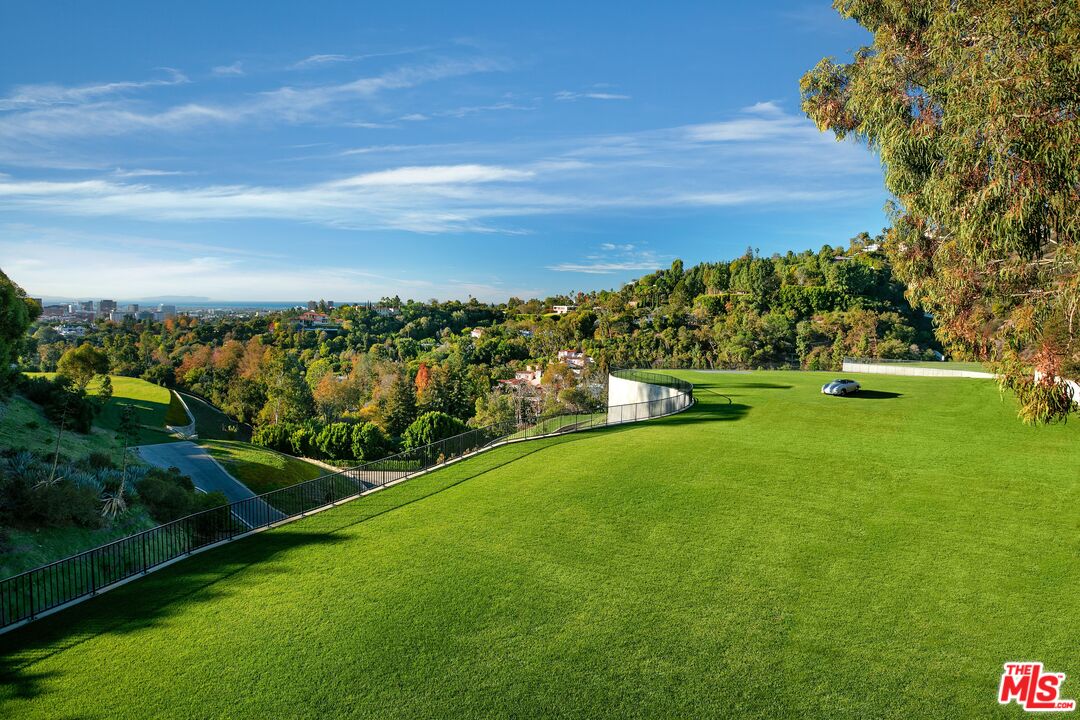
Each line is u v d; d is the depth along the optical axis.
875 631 12.67
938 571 15.03
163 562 18.39
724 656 12.09
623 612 13.94
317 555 18.34
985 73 15.76
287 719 10.88
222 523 25.30
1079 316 16.47
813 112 25.55
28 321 36.28
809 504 19.89
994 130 15.21
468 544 18.38
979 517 18.17
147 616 14.99
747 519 18.92
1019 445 25.95
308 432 74.50
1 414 37.22
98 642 13.84
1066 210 14.97
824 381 50.38
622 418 38.22
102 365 73.56
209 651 13.23
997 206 15.94
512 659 12.34
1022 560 15.38
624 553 17.08
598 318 179.00
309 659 12.73
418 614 14.34
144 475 35.53
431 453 30.50
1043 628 12.45
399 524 20.59
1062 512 18.25
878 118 20.94
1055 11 14.77
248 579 16.88
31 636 14.24
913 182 20.55
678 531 18.34
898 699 10.59
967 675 11.13
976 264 19.72
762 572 15.51
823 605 13.79
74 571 22.05
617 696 11.04
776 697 10.81
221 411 113.44
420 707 11.02
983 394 39.38
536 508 21.05
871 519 18.42
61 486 26.02
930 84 19.38
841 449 26.28
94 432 47.12
